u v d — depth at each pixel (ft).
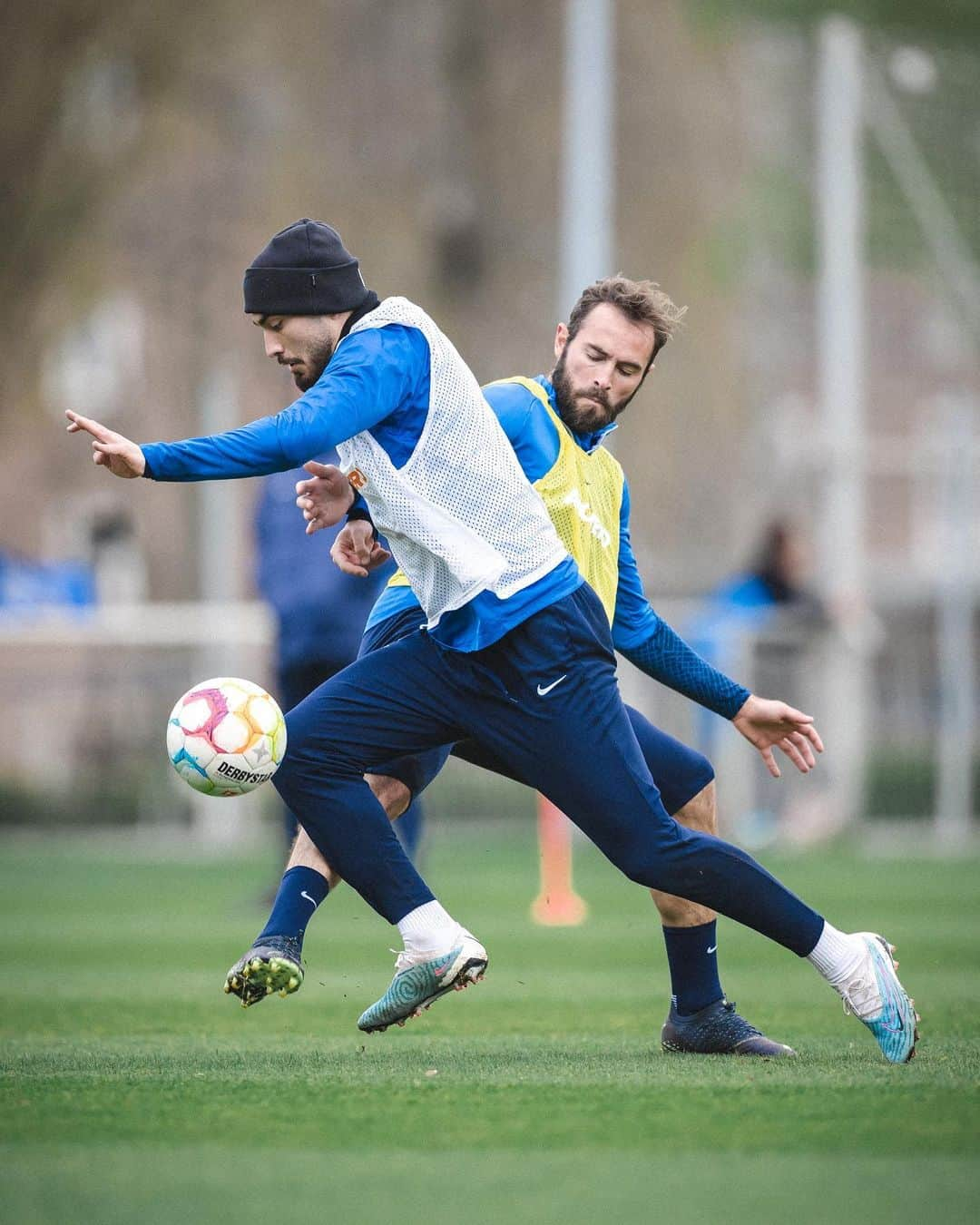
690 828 59.00
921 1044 60.75
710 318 303.48
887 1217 35.99
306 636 105.09
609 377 55.98
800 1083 50.85
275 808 184.24
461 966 55.01
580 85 188.24
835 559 204.23
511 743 54.34
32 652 181.98
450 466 53.47
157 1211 36.29
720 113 288.92
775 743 61.52
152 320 302.86
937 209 246.68
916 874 151.33
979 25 230.07
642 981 87.20
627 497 59.67
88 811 182.60
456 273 301.84
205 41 246.06
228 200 290.35
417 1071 54.34
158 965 94.27
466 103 297.33
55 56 225.56
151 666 182.39
